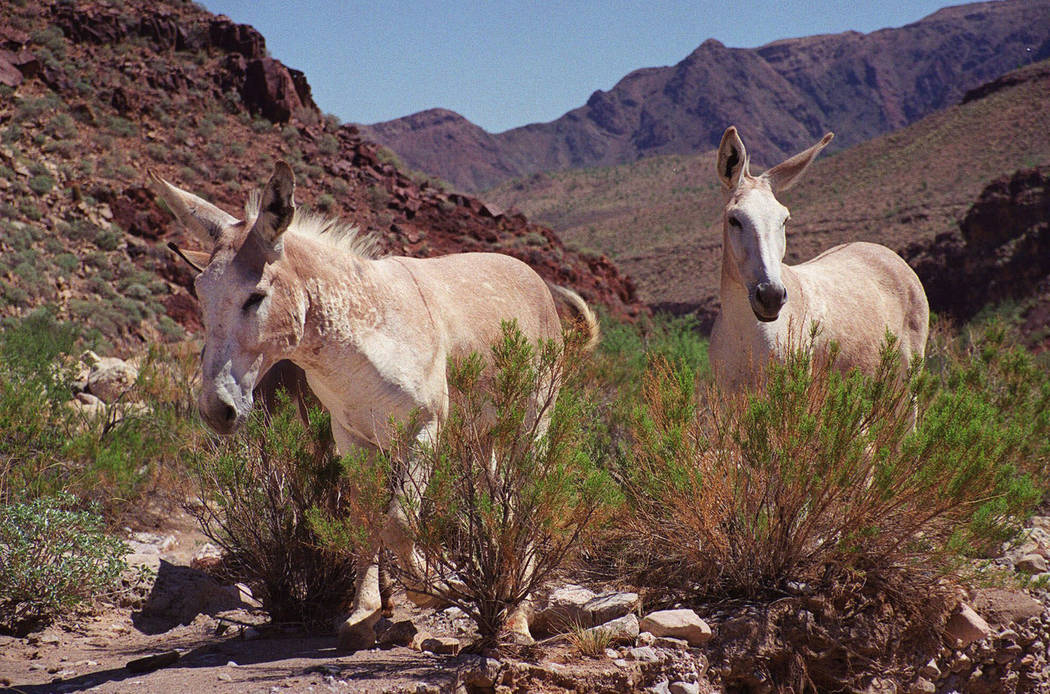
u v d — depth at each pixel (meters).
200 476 6.54
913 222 90.12
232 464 5.71
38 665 4.80
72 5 34.47
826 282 6.53
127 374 11.60
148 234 26.72
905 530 5.09
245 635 5.27
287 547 5.44
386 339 4.77
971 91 126.75
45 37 31.86
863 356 6.41
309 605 5.49
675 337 13.59
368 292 4.79
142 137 31.02
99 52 33.94
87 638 5.36
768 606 4.98
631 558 5.71
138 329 22.06
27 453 7.42
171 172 29.66
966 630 5.14
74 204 25.66
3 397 7.84
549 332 6.21
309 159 34.97
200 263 4.45
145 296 23.86
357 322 4.70
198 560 6.88
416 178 38.31
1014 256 55.97
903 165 111.50
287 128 35.44
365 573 4.96
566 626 5.02
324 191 32.91
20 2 33.03
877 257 7.07
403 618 5.39
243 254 4.34
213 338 4.24
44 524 5.64
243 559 5.63
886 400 5.40
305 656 4.67
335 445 5.52
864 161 119.69
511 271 6.06
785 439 5.02
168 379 10.38
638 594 5.27
